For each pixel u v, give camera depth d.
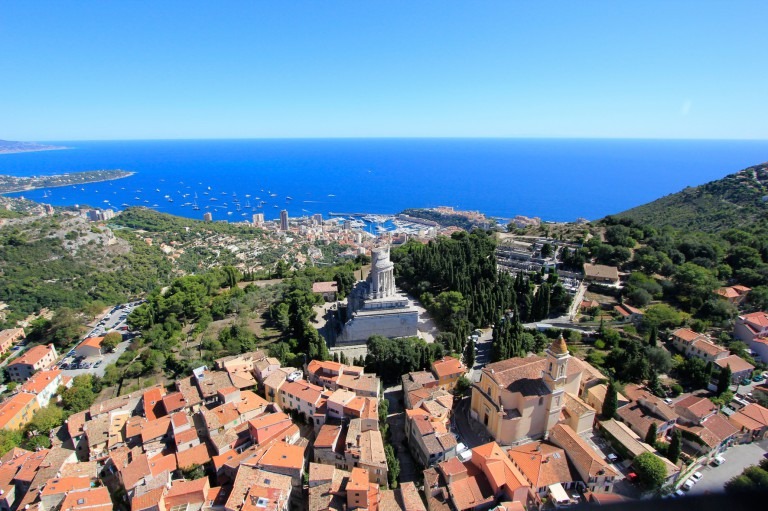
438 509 82.19
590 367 117.31
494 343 125.88
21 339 175.88
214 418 101.50
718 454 98.62
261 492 81.81
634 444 94.56
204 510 82.38
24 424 115.19
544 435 99.88
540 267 184.88
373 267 148.38
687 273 154.25
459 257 176.88
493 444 92.56
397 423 109.38
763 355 127.62
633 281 164.12
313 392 108.31
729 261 174.00
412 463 97.31
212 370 126.69
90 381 127.94
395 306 146.25
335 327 152.88
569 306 151.88
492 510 80.25
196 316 170.75
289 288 183.75
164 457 93.38
